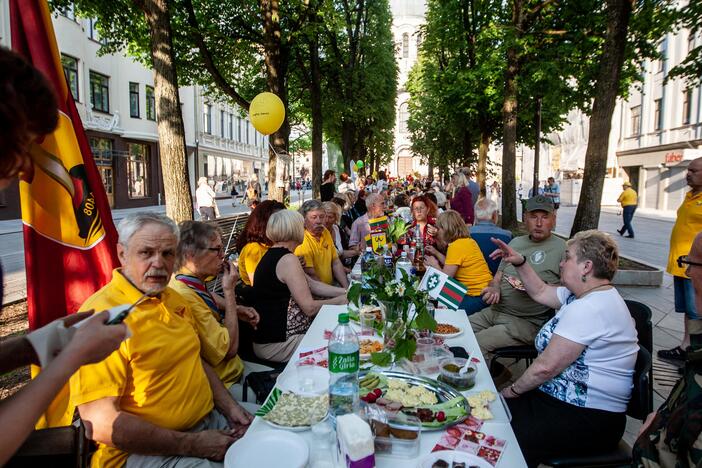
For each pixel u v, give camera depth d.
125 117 23.22
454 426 1.70
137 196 24.89
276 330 2.98
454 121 18.08
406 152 56.94
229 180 38.28
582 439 2.08
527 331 3.23
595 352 2.07
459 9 14.28
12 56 0.87
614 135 31.20
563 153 38.69
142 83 24.28
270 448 1.53
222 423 2.20
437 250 5.48
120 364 1.74
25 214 2.33
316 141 13.70
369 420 1.59
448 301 2.72
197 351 2.09
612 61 6.43
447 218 4.04
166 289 2.08
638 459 1.53
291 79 16.14
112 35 10.75
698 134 22.19
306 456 1.47
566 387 2.15
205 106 33.22
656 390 3.62
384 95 20.98
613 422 2.09
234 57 12.60
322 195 10.93
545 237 3.37
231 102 14.33
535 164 14.93
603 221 18.69
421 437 1.62
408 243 4.96
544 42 11.20
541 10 10.82
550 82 11.27
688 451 1.30
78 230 2.43
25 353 1.07
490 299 3.34
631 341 2.09
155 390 1.86
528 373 2.20
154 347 1.84
